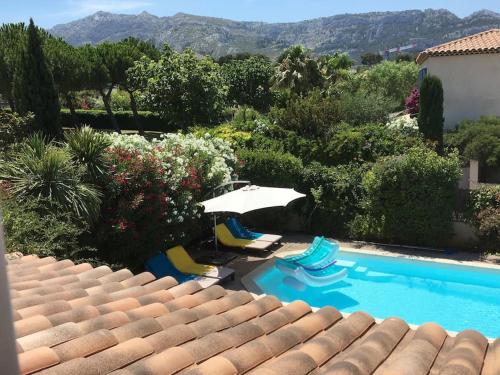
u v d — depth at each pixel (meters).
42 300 5.17
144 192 12.55
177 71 27.12
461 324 11.32
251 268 14.52
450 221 15.55
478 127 20.80
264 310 5.37
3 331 1.81
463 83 24.33
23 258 7.88
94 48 33.78
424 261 14.65
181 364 3.65
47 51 28.12
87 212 10.65
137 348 3.89
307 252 14.61
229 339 4.25
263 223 18.41
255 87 39.06
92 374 3.41
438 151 20.73
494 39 24.83
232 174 17.27
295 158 18.11
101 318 4.57
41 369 3.44
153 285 6.38
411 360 3.71
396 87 39.59
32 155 10.84
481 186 15.43
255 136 20.48
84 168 11.22
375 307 12.34
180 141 15.91
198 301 5.70
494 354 4.05
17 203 9.87
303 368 3.61
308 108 21.61
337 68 44.75
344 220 17.30
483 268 13.95
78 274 6.76
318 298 12.92
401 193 15.80
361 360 3.74
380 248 16.12
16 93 20.23
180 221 13.57
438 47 25.58
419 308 12.22
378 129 19.95
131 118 40.97
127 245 12.32
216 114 27.84
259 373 3.45
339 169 17.78
